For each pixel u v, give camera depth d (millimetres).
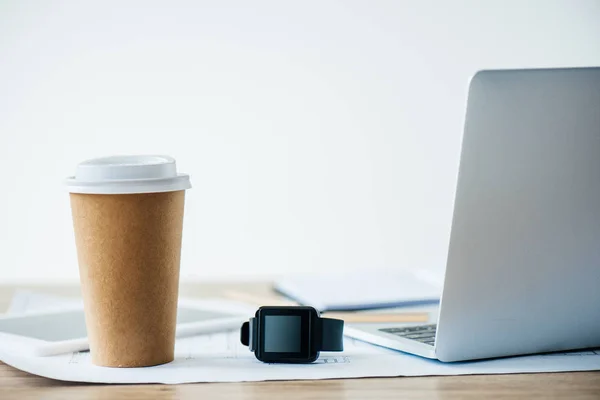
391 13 2787
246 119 2811
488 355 841
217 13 2748
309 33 2779
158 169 777
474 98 748
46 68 2701
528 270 825
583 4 2803
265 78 2795
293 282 1436
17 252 2795
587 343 895
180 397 698
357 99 2826
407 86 2822
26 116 2719
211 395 704
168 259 802
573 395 704
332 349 832
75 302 1285
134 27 2721
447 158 2865
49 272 2814
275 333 833
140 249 781
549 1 2799
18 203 2770
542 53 2811
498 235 795
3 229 2775
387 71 2814
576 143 805
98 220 771
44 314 1097
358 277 1513
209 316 1099
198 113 2793
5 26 2660
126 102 2758
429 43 2805
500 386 737
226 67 2775
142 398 695
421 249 2916
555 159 800
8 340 917
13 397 704
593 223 839
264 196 2865
